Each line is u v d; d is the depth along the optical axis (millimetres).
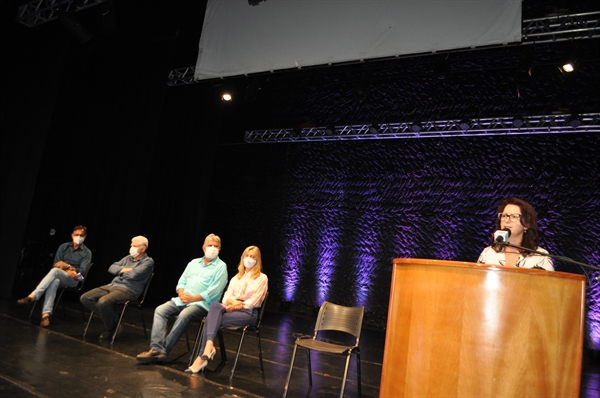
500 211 2391
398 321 1980
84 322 5270
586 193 6574
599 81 6512
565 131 6539
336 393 3520
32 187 7148
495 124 6941
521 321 1728
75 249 5398
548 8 5234
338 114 8453
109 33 6340
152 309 7262
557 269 6594
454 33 4668
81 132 8234
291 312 8344
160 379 3363
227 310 3789
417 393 1817
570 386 1678
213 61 5887
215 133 8320
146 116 7559
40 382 2965
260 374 3836
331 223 8367
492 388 1699
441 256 7410
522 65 5543
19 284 7535
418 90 7785
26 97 7656
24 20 6453
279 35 5547
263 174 9094
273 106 9062
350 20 5184
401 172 7945
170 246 8594
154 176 8977
